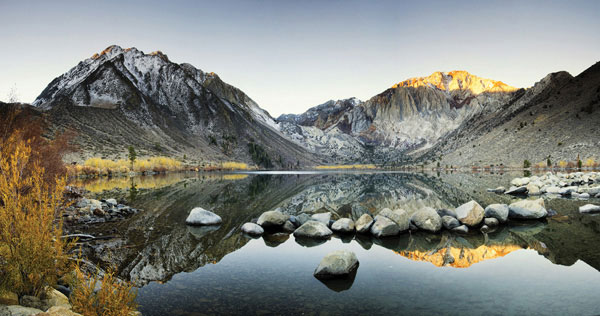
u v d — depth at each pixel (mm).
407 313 5680
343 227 13727
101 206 17844
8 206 5434
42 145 15609
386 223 12977
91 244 10922
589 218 15188
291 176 77562
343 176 79125
